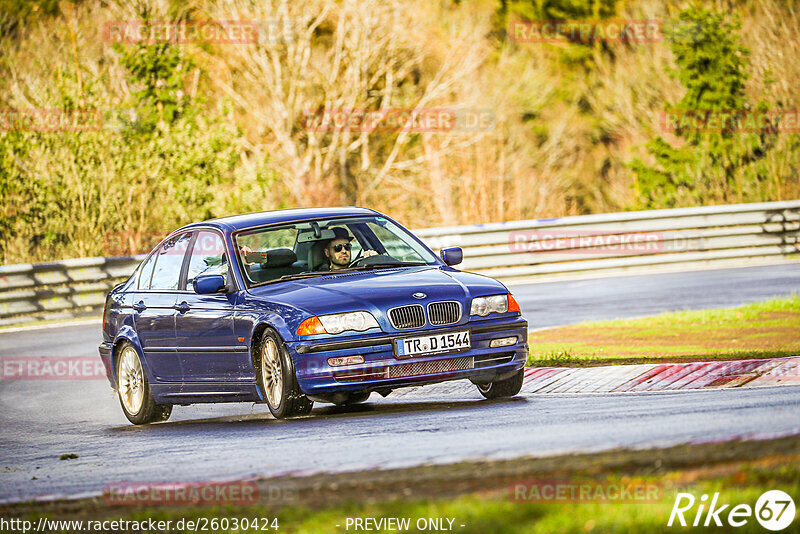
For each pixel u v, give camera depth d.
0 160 72.38
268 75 101.19
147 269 30.50
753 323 36.84
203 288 26.12
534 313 46.44
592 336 36.88
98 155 73.31
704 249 63.66
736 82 90.81
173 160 74.38
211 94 99.75
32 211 72.94
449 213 98.88
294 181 100.25
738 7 103.00
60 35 90.50
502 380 25.98
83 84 75.69
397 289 24.86
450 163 101.44
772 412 18.61
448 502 13.41
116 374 30.47
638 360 30.30
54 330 51.41
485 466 15.14
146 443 23.92
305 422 24.08
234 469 17.97
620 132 112.44
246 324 25.52
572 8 121.00
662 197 90.12
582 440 17.06
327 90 103.00
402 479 14.95
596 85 114.12
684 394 24.59
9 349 45.53
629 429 18.03
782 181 87.06
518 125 107.25
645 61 113.12
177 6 94.75
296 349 23.98
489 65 109.31
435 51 106.69
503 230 61.78
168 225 74.25
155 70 77.25
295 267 27.19
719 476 13.47
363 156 102.62
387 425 22.06
